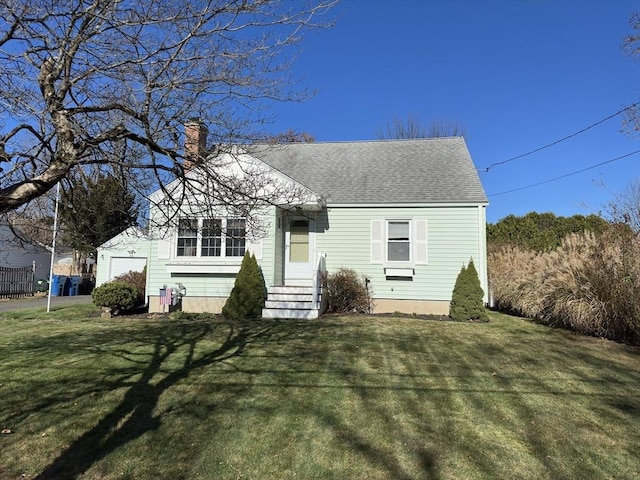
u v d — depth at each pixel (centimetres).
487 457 409
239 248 1338
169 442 432
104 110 400
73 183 576
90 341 872
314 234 1447
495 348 837
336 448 422
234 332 975
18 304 1791
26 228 600
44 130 419
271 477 371
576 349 837
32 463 392
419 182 1469
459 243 1365
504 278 1492
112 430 457
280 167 1666
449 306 1352
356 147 1777
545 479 374
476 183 1426
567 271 1073
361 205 1418
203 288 1350
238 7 408
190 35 409
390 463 396
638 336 879
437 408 527
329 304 1360
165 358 736
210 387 588
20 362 706
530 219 2438
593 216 2250
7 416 490
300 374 650
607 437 455
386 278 1401
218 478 370
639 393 589
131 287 1338
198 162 473
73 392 565
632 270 925
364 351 798
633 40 1142
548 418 502
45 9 391
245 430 459
